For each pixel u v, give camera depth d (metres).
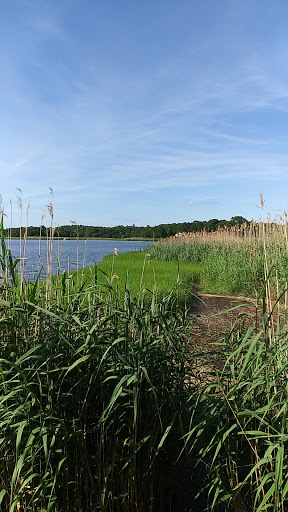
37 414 2.39
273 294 9.84
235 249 17.52
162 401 2.74
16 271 3.20
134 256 28.89
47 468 2.44
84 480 2.67
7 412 2.40
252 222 16.70
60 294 3.51
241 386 2.55
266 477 2.14
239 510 2.52
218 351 2.94
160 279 13.23
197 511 2.93
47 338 2.78
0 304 2.63
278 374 2.54
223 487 2.58
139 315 3.01
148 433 2.52
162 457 2.89
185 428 2.97
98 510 2.62
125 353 2.77
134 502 2.63
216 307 10.62
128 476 2.64
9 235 3.16
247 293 12.59
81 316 3.24
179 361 3.09
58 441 2.51
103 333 2.75
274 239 13.00
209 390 2.94
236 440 2.58
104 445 2.69
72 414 2.73
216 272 15.76
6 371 2.50
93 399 2.76
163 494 2.95
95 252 34.25
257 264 12.73
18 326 2.84
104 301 3.20
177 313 3.34
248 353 2.45
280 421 2.56
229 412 2.68
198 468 3.29
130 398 2.70
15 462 2.38
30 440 2.27
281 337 2.87
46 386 2.53
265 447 2.57
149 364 2.75
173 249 27.80
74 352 2.73
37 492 2.49
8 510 2.53
